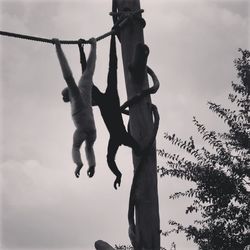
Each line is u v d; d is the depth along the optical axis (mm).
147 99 7734
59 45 7238
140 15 7844
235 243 11289
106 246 7480
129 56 7730
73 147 7520
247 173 11359
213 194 11383
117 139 7559
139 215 7426
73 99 7523
